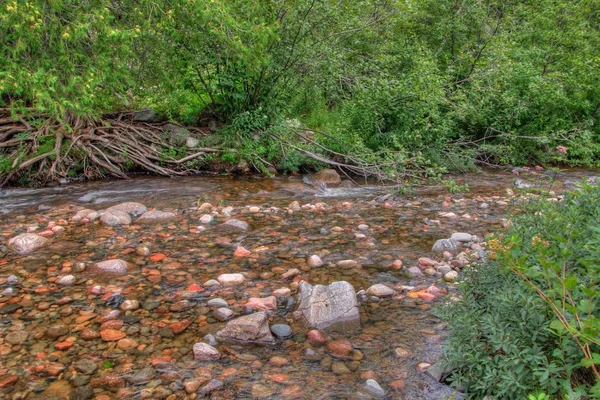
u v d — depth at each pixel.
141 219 6.09
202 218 6.13
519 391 2.26
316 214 6.58
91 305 3.71
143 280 4.22
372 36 11.59
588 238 2.71
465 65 12.52
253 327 3.19
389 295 3.92
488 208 6.94
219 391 2.66
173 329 3.37
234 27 7.73
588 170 10.55
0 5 6.00
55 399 2.58
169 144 9.28
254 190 8.00
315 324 3.41
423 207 7.05
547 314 2.42
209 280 4.17
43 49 6.71
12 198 7.21
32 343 3.15
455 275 4.27
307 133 10.26
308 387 2.71
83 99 6.60
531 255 2.53
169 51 8.25
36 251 4.91
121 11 7.75
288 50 9.25
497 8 14.30
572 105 11.52
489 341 2.57
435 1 13.56
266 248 5.10
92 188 7.87
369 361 2.97
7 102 8.59
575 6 14.23
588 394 2.13
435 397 2.60
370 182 8.90
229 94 9.63
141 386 2.71
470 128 11.15
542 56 13.25
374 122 9.97
